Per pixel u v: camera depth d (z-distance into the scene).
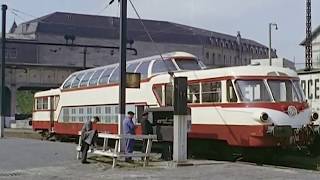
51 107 38.03
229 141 20.27
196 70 23.20
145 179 14.71
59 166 18.56
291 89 20.59
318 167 19.41
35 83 82.56
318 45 80.56
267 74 20.31
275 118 19.56
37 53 102.56
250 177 14.56
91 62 108.19
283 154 21.80
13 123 73.81
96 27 112.12
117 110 27.66
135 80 20.91
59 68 82.81
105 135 19.25
